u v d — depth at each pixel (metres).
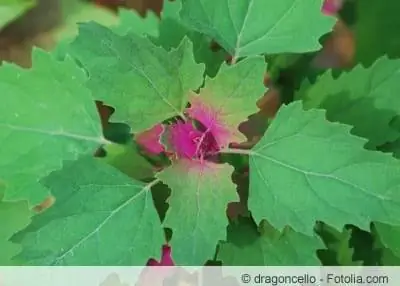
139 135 0.45
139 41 0.40
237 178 0.44
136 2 0.73
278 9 0.44
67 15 0.70
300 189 0.39
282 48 0.44
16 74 0.47
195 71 0.40
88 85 0.40
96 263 0.40
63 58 0.52
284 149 0.40
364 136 0.46
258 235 0.44
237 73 0.39
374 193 0.38
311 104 0.47
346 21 0.70
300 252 0.43
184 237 0.39
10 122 0.47
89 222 0.41
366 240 0.50
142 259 0.41
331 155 0.39
